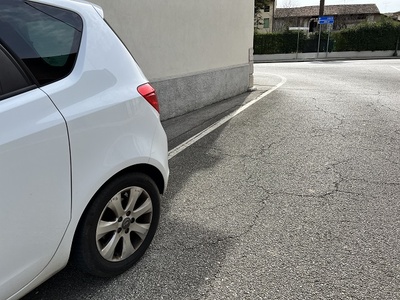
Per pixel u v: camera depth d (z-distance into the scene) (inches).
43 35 72.7
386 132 207.0
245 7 337.7
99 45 82.8
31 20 72.1
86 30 81.6
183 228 109.5
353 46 1069.8
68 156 69.1
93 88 76.7
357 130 212.1
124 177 83.7
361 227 108.0
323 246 99.0
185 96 268.7
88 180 73.4
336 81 444.5
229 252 97.3
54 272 72.4
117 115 79.7
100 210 78.5
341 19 1941.4
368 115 248.4
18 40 68.2
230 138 202.1
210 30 288.4
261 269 90.0
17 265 63.4
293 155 172.2
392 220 111.4
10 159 59.9
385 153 171.8
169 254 96.3
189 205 124.3
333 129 215.0
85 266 79.1
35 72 68.5
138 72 92.3
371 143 187.5
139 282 85.7
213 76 300.2
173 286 84.4
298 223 111.3
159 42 236.2
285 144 189.0
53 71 71.5
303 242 101.2
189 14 260.5
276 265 91.4
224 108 283.7
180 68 261.0
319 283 84.4
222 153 177.8
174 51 251.4
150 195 93.2
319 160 164.7
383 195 128.3
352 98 313.6
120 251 86.9
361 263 91.4
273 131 213.5
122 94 82.6
